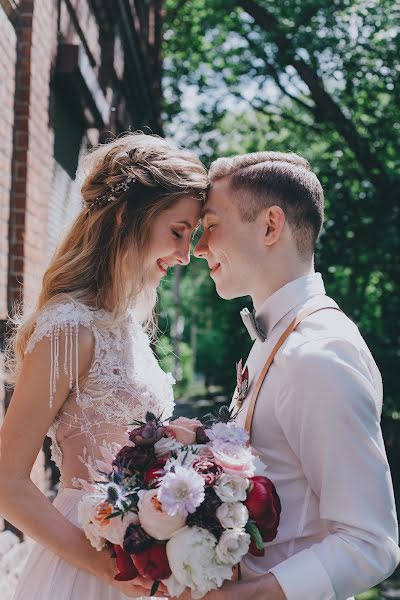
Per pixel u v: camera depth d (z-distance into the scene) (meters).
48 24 5.17
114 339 2.30
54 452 2.31
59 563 2.23
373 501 1.81
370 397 1.88
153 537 1.75
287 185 2.16
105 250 2.36
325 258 11.23
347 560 1.78
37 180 4.98
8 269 4.60
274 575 1.80
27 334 2.27
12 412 2.12
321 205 2.24
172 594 1.74
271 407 2.01
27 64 4.73
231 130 16.98
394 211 11.11
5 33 4.41
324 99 11.84
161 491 1.70
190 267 25.75
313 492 1.96
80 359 2.19
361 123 11.80
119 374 2.28
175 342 30.00
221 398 16.53
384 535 1.80
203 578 1.71
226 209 2.22
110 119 8.00
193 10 15.56
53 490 5.64
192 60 16.11
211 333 30.98
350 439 1.83
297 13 11.23
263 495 1.79
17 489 2.05
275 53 12.27
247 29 13.62
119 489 1.76
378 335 11.64
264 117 17.22
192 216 2.34
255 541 1.81
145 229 2.31
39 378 2.12
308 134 14.70
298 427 1.93
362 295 11.88
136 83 10.44
